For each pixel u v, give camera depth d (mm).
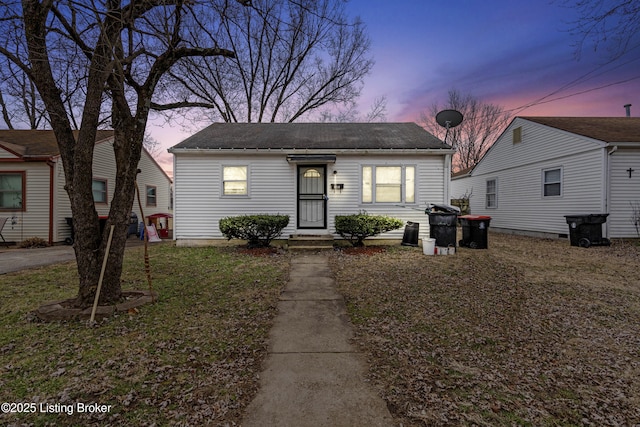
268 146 9359
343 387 2412
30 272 6137
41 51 3764
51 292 4805
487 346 3119
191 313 3975
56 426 1979
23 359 2793
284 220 8648
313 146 9375
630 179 9641
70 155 3979
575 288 5059
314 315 3959
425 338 3287
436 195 9422
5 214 10477
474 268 6457
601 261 7168
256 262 7152
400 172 9461
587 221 9188
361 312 4059
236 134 10781
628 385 2461
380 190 9484
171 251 8578
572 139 10641
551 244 9914
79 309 3834
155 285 5246
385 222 8461
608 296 4656
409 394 2324
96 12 3338
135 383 2447
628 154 9648
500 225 14672
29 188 10469
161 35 4055
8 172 10445
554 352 2996
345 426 1992
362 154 9391
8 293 4746
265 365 2744
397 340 3242
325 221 9539
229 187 9508
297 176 9516
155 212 16969
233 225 8297
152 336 3281
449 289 5008
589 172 10047
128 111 4070
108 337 3246
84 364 2713
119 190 4070
